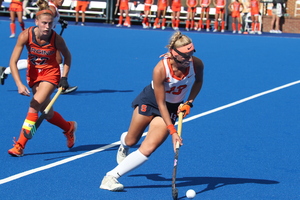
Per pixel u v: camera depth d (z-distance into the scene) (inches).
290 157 664.4
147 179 567.2
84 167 598.5
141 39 2107.5
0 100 944.3
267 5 2854.3
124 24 2719.0
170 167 610.9
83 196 510.6
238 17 2578.7
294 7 2881.4
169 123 491.5
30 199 499.2
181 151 676.1
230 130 792.3
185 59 474.0
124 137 550.6
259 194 531.5
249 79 1270.9
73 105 930.7
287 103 1007.0
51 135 726.5
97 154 650.2
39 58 605.3
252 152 681.6
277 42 2222.0
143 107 517.7
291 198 522.9
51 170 583.5
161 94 493.7
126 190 531.5
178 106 528.4
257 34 2586.1
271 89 1147.9
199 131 780.0
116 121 826.2
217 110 926.4
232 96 1056.8
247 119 868.0
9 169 581.0
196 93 526.9
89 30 2381.9
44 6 593.3
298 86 1194.6
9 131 741.9
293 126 829.8
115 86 1127.6
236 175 589.9
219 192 533.3
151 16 2783.0
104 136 737.0
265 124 837.8
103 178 547.5
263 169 613.9
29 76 620.4
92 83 1154.0
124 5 2664.9
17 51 601.9
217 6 2596.0
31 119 604.1
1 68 901.8
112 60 1502.2
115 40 2031.3
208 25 2645.2
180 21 2783.0
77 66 1375.5
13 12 1875.0
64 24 898.7
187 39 476.1
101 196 511.8
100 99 988.6
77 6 2596.0
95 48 1755.7
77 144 693.9
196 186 549.0
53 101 596.7
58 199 501.4
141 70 1348.4
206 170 604.4
